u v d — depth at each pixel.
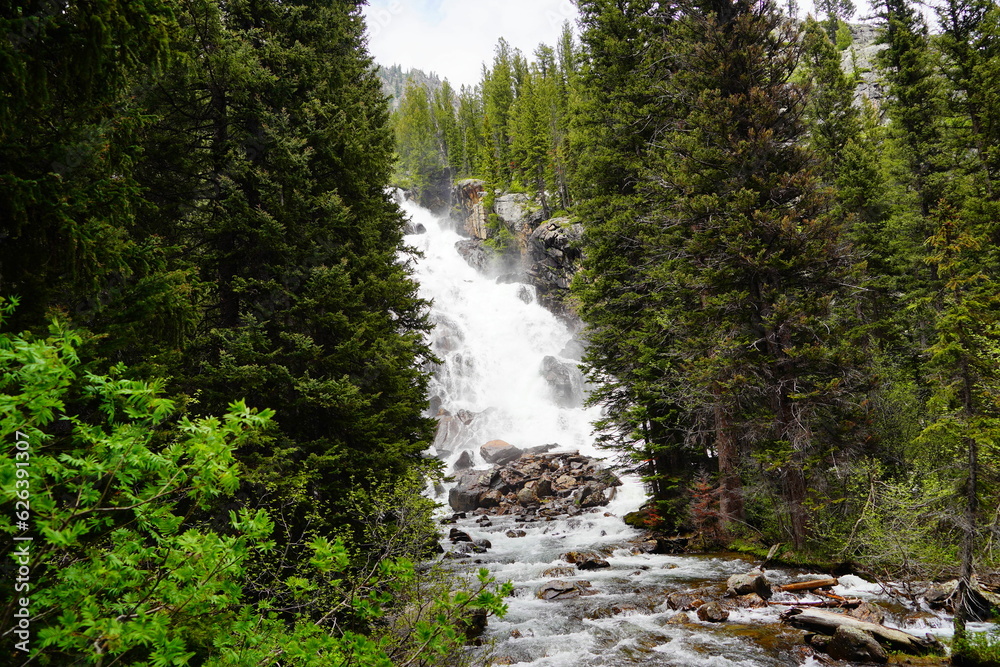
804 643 10.57
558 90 76.62
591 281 23.86
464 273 67.12
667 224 20.61
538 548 21.11
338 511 12.69
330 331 14.22
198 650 4.55
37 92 4.94
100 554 3.79
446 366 47.00
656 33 25.36
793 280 17.50
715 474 20.00
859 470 14.83
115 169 5.85
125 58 5.66
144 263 6.08
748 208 17.55
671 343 20.73
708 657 10.26
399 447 13.99
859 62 73.75
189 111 13.20
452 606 4.98
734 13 20.62
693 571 16.42
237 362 11.72
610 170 25.00
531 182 72.94
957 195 26.98
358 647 4.71
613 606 13.39
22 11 4.87
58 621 3.37
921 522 12.07
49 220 5.02
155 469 3.67
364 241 15.73
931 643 9.96
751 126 18.91
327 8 17.44
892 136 33.16
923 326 26.23
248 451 11.15
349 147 14.50
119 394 3.73
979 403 9.84
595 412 42.56
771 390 17.34
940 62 30.08
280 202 13.19
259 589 7.68
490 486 32.16
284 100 13.84
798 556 16.06
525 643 11.27
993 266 22.38
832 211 17.81
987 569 12.40
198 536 3.68
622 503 27.02
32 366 3.12
